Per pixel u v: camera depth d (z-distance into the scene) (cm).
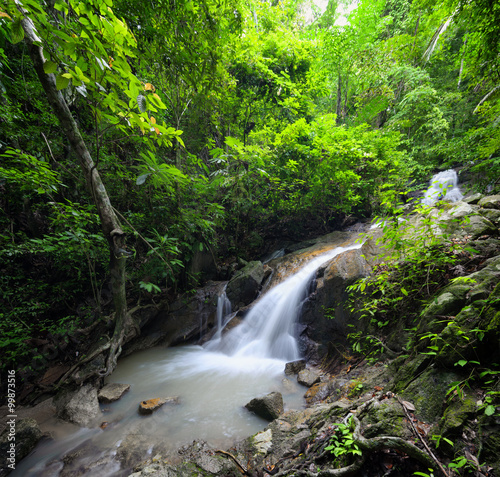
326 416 239
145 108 200
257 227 963
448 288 253
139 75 516
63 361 472
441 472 142
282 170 708
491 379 168
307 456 204
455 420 158
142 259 650
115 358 448
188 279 675
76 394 385
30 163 361
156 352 552
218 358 514
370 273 376
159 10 363
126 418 345
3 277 509
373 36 1115
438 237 300
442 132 904
